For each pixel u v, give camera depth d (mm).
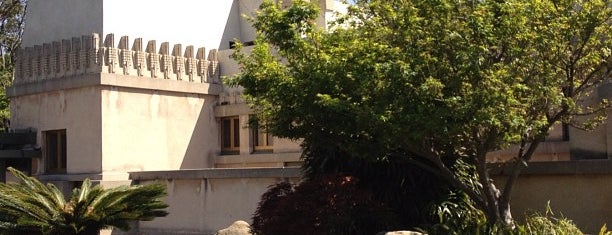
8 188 16203
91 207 16062
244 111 26172
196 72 26828
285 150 25000
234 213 20422
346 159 14617
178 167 25828
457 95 11148
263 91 13289
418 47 11328
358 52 11633
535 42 11117
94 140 23859
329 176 13531
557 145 17969
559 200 14531
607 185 13859
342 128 12156
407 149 13016
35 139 25609
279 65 13258
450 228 12836
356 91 11469
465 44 11125
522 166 13531
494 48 11508
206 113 27016
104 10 24969
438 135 11602
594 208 14008
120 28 25406
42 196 15953
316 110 12008
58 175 24656
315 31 13312
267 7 13508
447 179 13492
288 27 13039
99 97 23828
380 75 11031
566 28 11336
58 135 25312
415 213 14172
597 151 15648
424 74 11211
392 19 11875
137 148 24625
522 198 15055
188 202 21797
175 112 25953
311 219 12781
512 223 12719
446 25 11312
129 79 24484
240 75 13664
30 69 26125
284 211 12945
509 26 11133
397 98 11047
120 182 23203
